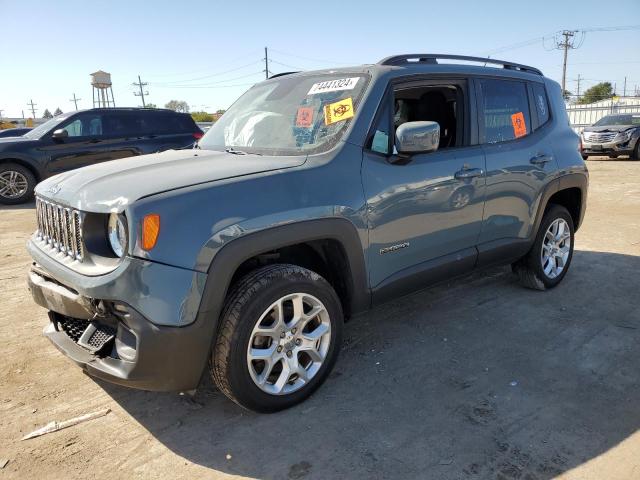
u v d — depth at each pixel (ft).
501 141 13.23
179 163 9.95
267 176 8.93
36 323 13.38
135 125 35.35
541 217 14.52
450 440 8.52
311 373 9.63
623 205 29.04
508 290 15.62
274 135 11.19
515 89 14.01
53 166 33.01
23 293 15.67
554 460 8.02
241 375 8.57
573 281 16.39
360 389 10.13
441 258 11.93
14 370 10.92
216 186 8.42
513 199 13.39
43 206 10.05
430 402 9.66
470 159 12.12
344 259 9.89
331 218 9.38
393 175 10.48
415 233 11.06
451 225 11.84
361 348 11.93
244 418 9.22
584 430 8.77
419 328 13.00
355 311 10.41
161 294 7.73
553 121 15.23
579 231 23.11
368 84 10.75
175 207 7.95
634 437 8.57
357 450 8.31
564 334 12.57
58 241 9.37
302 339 9.45
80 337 9.11
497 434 8.68
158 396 9.97
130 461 8.13
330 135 10.33
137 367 7.88
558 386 10.20
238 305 8.44
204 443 8.55
